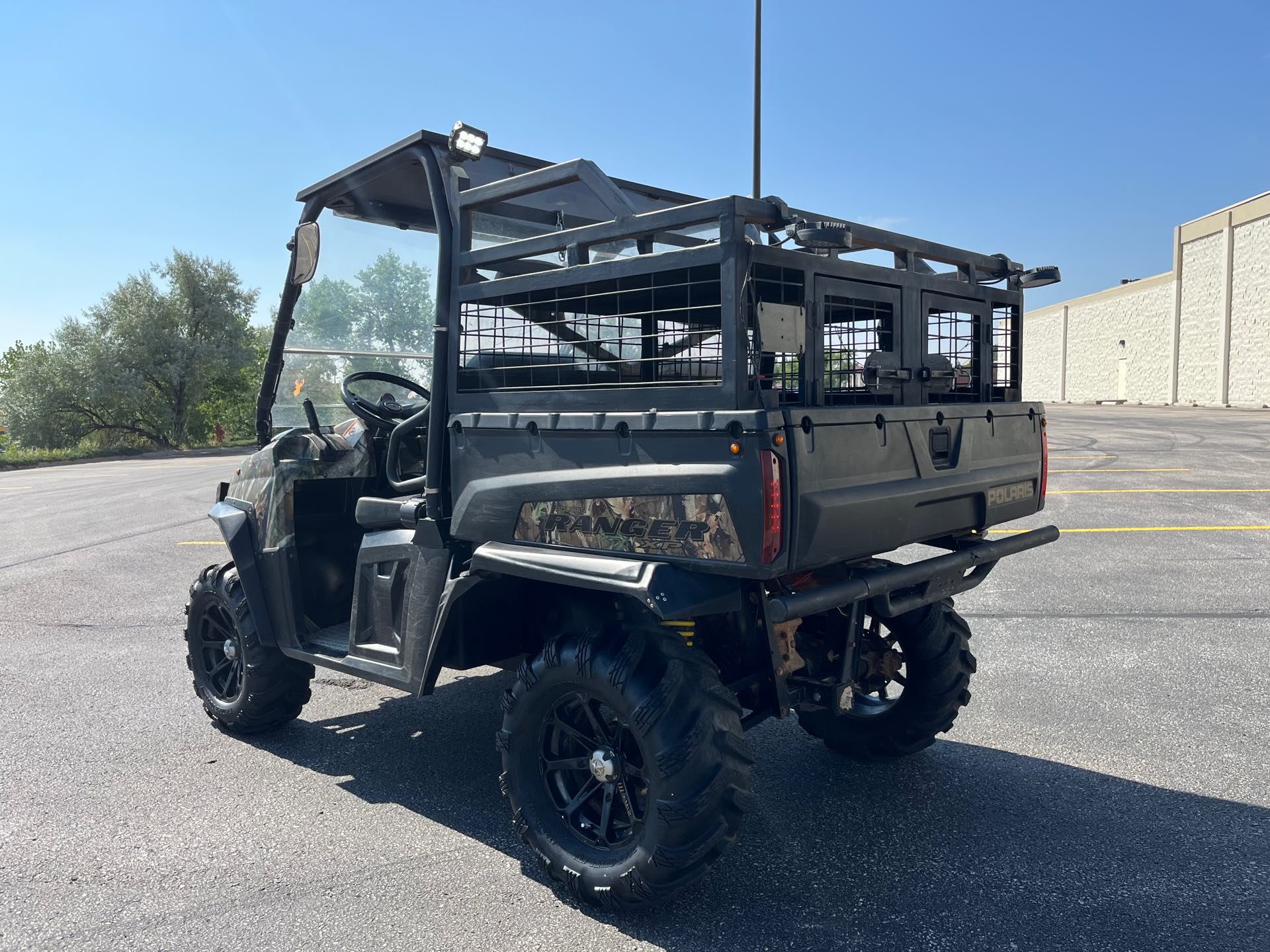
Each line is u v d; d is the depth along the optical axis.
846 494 2.62
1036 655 5.26
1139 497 11.36
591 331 2.93
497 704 4.81
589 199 3.74
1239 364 35.66
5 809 3.55
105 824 3.41
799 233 2.53
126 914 2.77
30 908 2.82
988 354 3.51
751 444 2.37
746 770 2.62
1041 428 3.67
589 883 2.71
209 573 4.34
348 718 4.61
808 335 2.71
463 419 3.15
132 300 39.28
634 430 2.64
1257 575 7.09
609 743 2.79
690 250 2.55
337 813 3.50
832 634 3.36
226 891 2.90
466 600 3.24
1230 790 3.50
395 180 3.87
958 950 2.50
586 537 2.77
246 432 45.12
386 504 3.48
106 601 7.52
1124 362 45.81
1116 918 2.63
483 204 3.19
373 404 4.12
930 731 3.70
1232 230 35.81
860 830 3.25
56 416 38.47
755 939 2.58
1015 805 3.42
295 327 4.13
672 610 2.42
